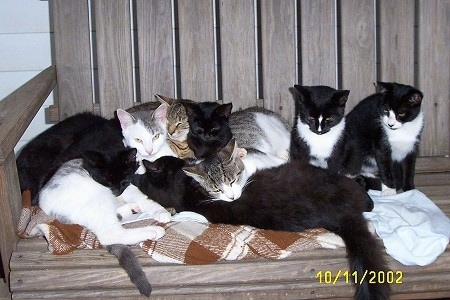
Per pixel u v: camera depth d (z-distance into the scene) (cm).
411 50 143
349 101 144
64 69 139
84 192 106
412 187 131
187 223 106
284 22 140
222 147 127
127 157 114
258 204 108
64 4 137
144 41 140
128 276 100
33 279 100
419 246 100
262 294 103
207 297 102
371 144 136
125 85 140
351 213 104
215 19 161
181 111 136
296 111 143
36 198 115
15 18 168
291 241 101
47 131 129
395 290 103
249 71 141
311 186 108
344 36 141
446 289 104
